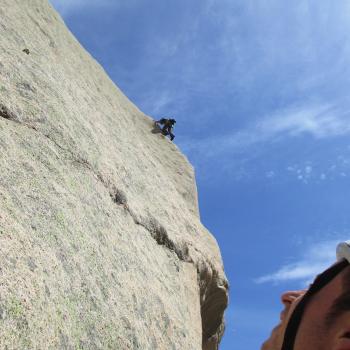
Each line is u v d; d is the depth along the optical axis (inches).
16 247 242.2
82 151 438.3
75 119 482.9
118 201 467.2
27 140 363.3
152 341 348.2
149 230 514.3
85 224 353.4
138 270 405.7
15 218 264.2
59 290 255.9
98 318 282.8
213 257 707.4
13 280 220.7
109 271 342.6
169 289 465.7
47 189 331.0
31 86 434.6
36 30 621.9
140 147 745.0
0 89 380.2
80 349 245.1
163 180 733.3
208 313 737.0
